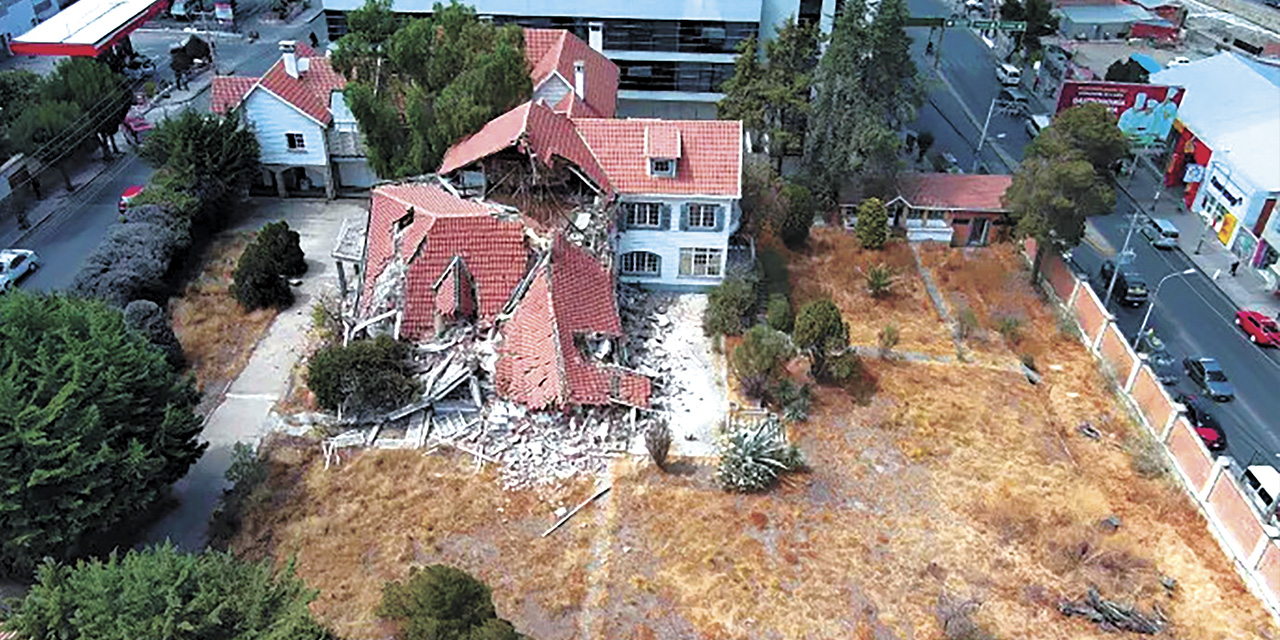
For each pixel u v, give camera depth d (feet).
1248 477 139.33
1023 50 298.35
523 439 138.92
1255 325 175.73
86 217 199.11
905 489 136.15
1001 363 165.78
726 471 133.90
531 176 164.25
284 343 162.09
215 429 143.02
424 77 187.01
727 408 149.18
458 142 176.76
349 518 127.54
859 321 175.63
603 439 139.95
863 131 193.88
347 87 179.42
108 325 122.42
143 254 166.50
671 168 165.17
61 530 106.73
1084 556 125.39
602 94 199.52
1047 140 175.22
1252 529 122.93
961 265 194.29
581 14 226.79
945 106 270.46
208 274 179.73
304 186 210.38
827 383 157.79
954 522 130.72
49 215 198.59
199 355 158.40
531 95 185.26
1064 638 114.21
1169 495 136.77
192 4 314.96
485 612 104.42
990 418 151.33
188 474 135.03
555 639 112.37
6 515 104.58
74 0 313.53
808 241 198.59
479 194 171.83
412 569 117.80
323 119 195.83
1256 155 205.67
